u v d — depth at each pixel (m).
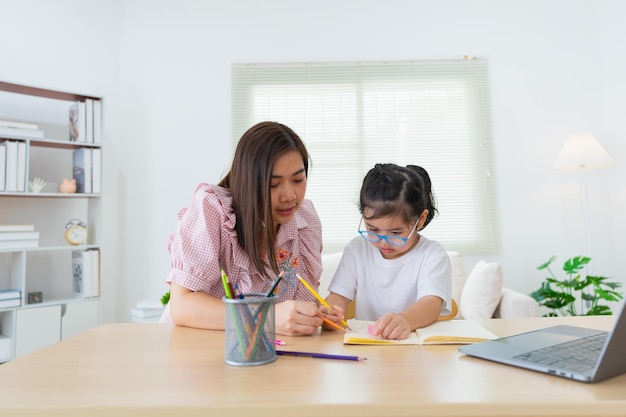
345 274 1.24
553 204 2.72
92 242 2.40
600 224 2.70
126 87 2.80
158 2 2.84
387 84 2.82
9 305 2.05
